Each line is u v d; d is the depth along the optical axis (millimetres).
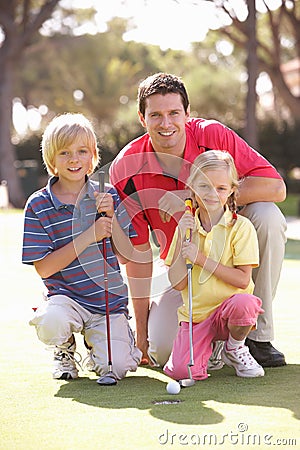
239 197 6250
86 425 4547
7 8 31828
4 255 14844
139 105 6164
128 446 4164
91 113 50031
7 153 32969
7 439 4336
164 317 6207
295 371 5891
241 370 5738
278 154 37219
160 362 6242
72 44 42844
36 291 10523
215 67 46875
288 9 33812
